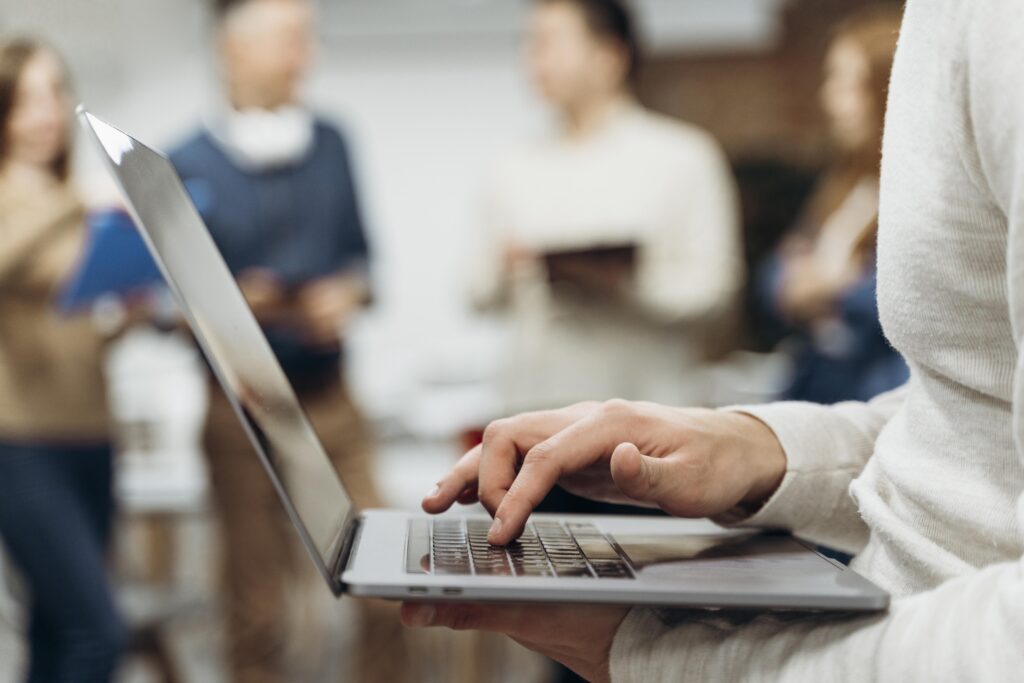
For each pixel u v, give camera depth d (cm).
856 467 71
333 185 267
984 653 44
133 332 251
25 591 232
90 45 527
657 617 59
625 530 72
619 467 62
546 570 57
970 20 49
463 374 372
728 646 56
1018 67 46
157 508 286
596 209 237
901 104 56
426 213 581
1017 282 46
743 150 567
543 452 64
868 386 206
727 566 59
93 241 209
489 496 67
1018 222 45
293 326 256
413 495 282
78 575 223
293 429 73
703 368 380
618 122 243
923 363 56
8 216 219
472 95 581
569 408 72
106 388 233
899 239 55
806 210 541
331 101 580
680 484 64
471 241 254
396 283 576
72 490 226
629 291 222
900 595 58
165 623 260
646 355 232
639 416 67
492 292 249
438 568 56
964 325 53
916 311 55
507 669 301
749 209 549
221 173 257
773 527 71
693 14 577
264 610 271
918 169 54
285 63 262
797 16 566
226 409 265
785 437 70
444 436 322
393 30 577
